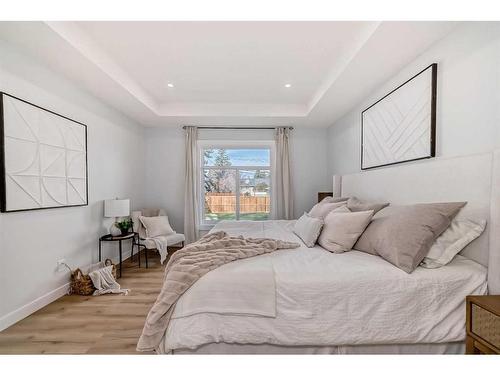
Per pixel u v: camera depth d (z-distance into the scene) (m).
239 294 1.35
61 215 2.61
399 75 2.43
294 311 1.32
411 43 1.96
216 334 1.30
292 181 4.84
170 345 1.29
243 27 2.09
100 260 3.30
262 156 4.95
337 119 4.25
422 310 1.32
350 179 3.37
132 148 4.25
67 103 2.69
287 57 2.59
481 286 1.34
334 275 1.39
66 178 2.65
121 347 1.74
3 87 1.98
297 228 2.62
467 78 1.64
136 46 2.38
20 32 1.86
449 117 1.79
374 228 1.78
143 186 4.68
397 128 2.41
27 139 2.17
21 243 2.13
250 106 4.12
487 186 1.40
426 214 1.53
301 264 1.56
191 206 4.68
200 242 2.14
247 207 4.98
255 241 2.08
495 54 1.45
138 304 2.40
